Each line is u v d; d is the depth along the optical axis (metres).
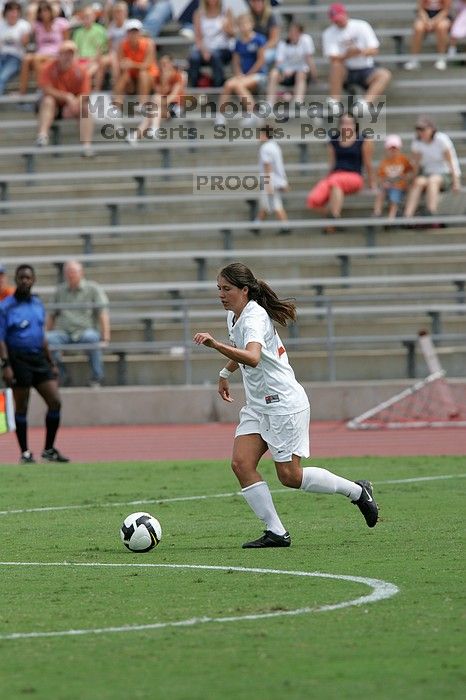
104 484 53.84
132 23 103.88
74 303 83.94
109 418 82.75
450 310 88.69
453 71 109.94
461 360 86.50
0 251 96.44
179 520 42.56
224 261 95.25
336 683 20.34
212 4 107.25
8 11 112.12
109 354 87.81
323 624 24.89
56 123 105.75
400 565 32.06
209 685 20.36
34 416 82.56
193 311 92.44
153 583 30.23
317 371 85.44
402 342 86.69
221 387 36.50
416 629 24.23
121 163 103.75
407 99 108.00
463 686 20.02
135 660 22.19
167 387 84.00
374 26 114.56
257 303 34.56
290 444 35.03
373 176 99.50
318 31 114.88
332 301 86.81
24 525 42.06
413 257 95.69
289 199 99.94
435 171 97.00
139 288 91.81
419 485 51.16
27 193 101.75
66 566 33.28
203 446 70.62
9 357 61.44
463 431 74.81
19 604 27.83
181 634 24.23
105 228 96.19
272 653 22.52
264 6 106.69
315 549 35.22
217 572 31.62
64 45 103.88
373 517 36.44
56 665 21.91
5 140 106.38
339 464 59.38
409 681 20.39
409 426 76.69
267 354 34.53
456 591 28.17
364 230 97.06
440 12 111.06
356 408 81.75
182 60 113.12
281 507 45.31
